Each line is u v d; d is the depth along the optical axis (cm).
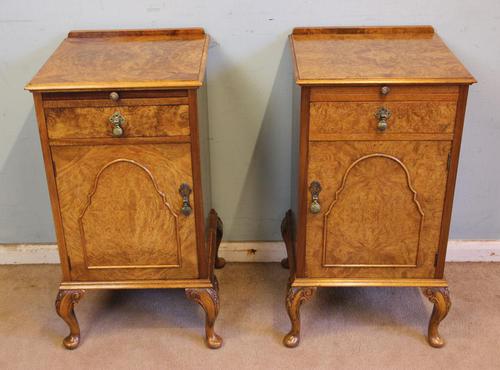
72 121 168
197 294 191
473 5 200
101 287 191
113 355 199
